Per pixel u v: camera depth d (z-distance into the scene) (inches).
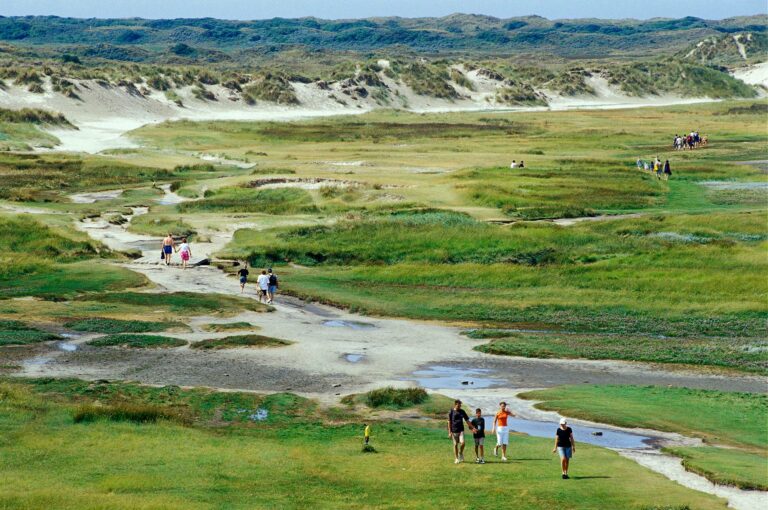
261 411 2145.7
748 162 7696.9
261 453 1748.3
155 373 2480.3
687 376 2586.1
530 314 3383.4
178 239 4665.4
